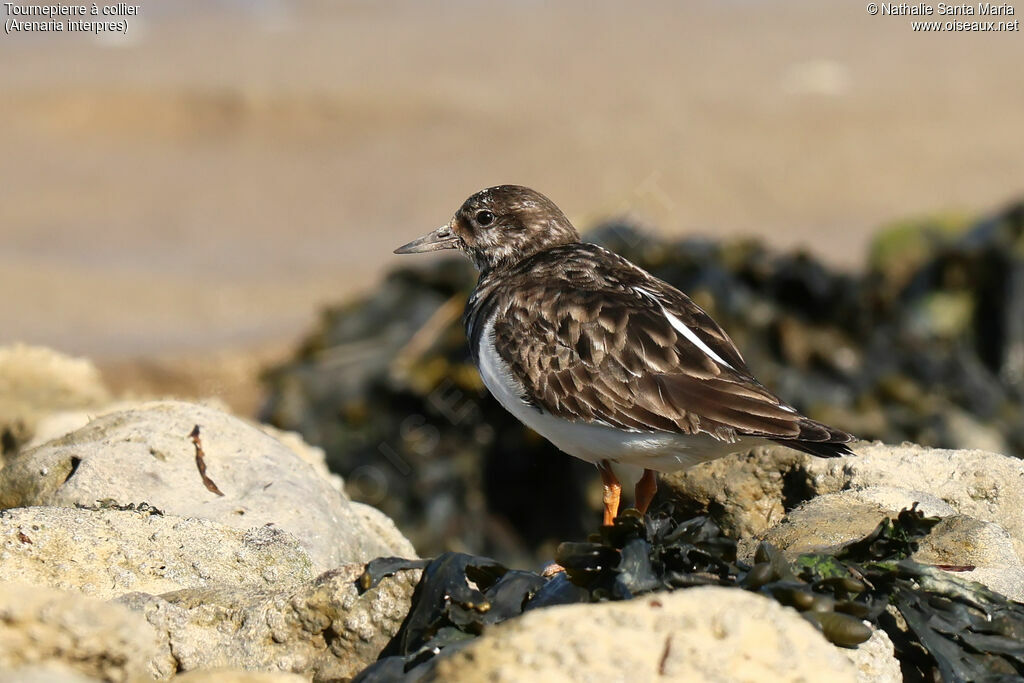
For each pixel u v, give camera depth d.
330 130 26.91
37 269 21.20
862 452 7.13
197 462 7.01
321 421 12.73
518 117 27.05
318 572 6.33
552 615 4.32
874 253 18.11
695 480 7.38
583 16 33.75
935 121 26.75
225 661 5.40
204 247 22.62
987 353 14.80
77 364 10.53
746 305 13.16
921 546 5.92
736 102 27.67
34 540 5.95
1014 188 24.03
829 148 25.67
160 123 27.25
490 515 12.23
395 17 33.81
